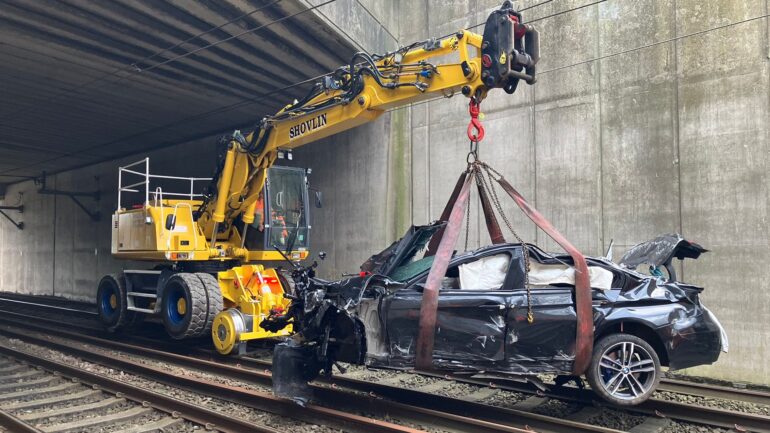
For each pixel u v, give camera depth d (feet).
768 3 27.12
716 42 28.45
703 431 18.93
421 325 18.29
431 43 21.67
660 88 29.94
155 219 33.71
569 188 32.58
